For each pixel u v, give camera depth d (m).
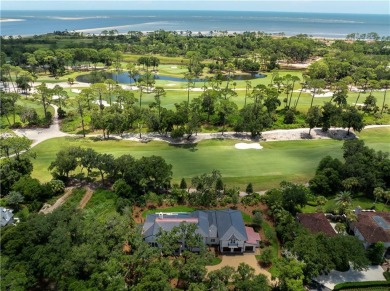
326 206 80.31
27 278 51.28
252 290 51.03
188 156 105.00
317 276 57.31
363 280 59.31
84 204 77.94
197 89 179.50
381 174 86.69
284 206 75.31
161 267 53.84
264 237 69.56
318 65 199.88
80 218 62.69
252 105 130.62
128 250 62.84
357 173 85.50
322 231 66.88
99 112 123.19
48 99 140.50
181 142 115.94
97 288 49.28
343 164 88.38
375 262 63.09
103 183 87.44
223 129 125.81
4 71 177.62
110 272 51.06
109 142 114.12
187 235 60.44
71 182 88.12
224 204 79.75
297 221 72.38
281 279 55.00
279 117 139.38
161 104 151.75
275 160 103.69
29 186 77.44
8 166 83.00
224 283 53.75
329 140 120.94
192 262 55.03
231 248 65.44
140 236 60.34
